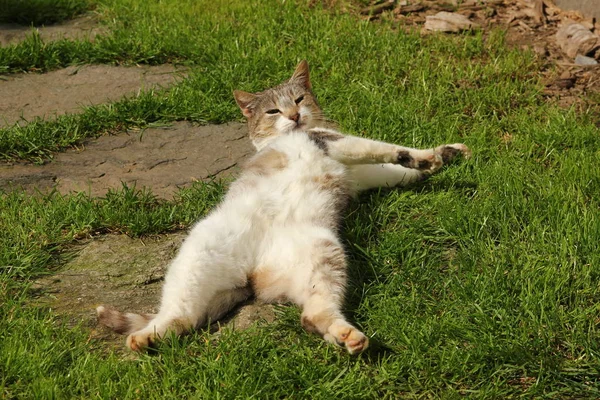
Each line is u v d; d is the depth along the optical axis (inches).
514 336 75.2
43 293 80.7
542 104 100.7
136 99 104.5
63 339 75.7
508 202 85.5
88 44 115.8
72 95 108.5
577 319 76.0
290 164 85.1
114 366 73.8
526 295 77.6
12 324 76.7
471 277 79.0
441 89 102.3
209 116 103.1
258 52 111.7
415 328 76.0
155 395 71.9
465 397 72.0
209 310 78.0
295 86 95.7
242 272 79.3
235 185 85.5
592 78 105.1
